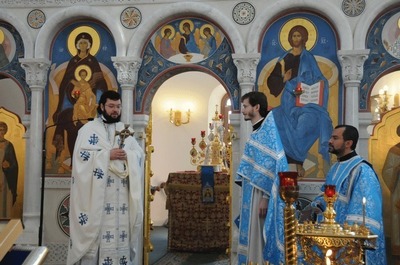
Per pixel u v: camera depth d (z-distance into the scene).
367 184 4.13
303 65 6.82
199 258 8.13
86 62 7.32
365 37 6.61
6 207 7.45
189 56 7.16
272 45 6.90
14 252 1.89
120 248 4.84
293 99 6.82
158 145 12.32
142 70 7.24
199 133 12.42
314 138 6.75
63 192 7.27
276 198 4.30
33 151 7.23
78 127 7.30
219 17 6.92
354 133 4.42
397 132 6.72
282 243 4.29
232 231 6.89
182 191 8.67
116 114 5.03
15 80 7.45
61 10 7.23
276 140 4.44
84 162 4.81
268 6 6.82
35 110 7.25
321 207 4.36
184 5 6.99
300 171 6.74
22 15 7.34
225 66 7.05
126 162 4.91
